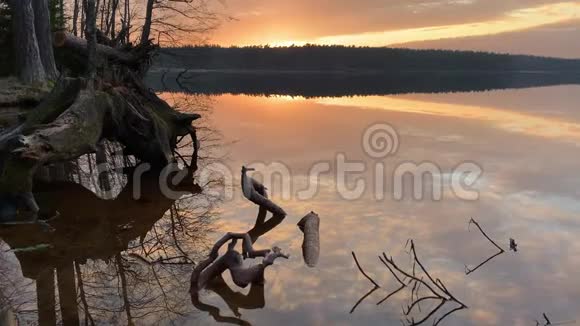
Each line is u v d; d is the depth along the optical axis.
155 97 11.66
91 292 4.78
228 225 6.90
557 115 21.98
